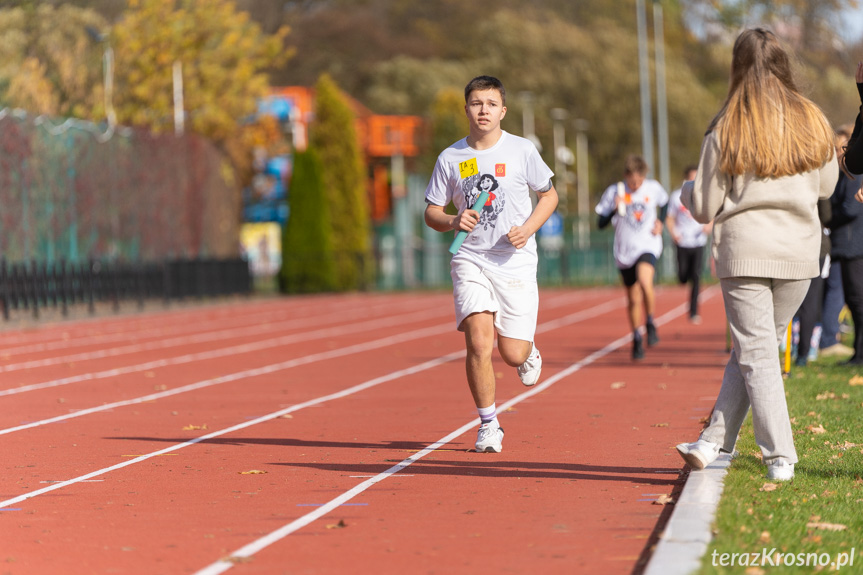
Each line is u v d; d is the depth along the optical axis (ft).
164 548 47.26
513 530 49.06
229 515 53.21
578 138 598.75
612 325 194.49
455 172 67.77
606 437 74.18
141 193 288.51
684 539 44.52
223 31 390.63
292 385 111.75
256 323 222.69
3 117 231.30
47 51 339.16
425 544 47.06
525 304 67.77
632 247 127.75
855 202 108.88
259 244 540.93
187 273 303.89
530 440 73.61
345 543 47.50
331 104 416.67
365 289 411.34
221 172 343.67
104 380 120.47
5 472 66.03
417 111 626.64
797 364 110.73
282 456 69.82
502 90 67.36
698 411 86.12
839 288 126.41
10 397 106.01
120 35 358.64
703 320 197.36
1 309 222.89
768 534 45.55
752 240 54.80
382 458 68.13
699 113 603.26
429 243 445.78
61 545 48.06
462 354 144.05
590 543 46.52
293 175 389.39
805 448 65.87
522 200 67.56
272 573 43.19
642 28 411.54
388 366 129.70
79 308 261.03
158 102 367.66
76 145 260.01
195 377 121.80
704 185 55.72
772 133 54.34
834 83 510.17
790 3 553.23
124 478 63.36
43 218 244.22
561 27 631.15
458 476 61.67
